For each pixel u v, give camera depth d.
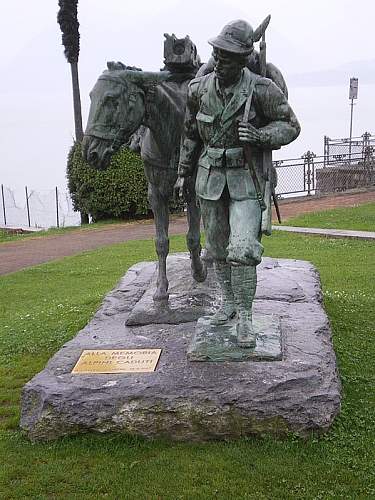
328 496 3.82
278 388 4.42
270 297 6.45
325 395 4.38
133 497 3.93
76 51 21.31
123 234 16.67
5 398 5.52
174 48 5.74
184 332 5.53
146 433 4.46
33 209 26.77
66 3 20.98
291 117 4.61
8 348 6.81
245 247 4.48
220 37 4.36
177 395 4.43
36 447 4.50
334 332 6.61
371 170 21.61
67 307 8.39
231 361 4.77
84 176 19.28
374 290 8.59
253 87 4.55
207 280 6.62
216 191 4.74
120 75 5.48
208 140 4.73
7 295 10.05
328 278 9.38
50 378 4.77
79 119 21.55
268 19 4.54
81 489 4.04
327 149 26.25
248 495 3.88
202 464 4.18
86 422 4.48
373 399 4.98
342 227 14.18
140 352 5.11
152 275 7.42
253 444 4.35
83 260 12.59
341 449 4.25
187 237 6.33
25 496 4.01
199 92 4.70
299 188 21.03
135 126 5.59
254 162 4.66
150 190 6.06
